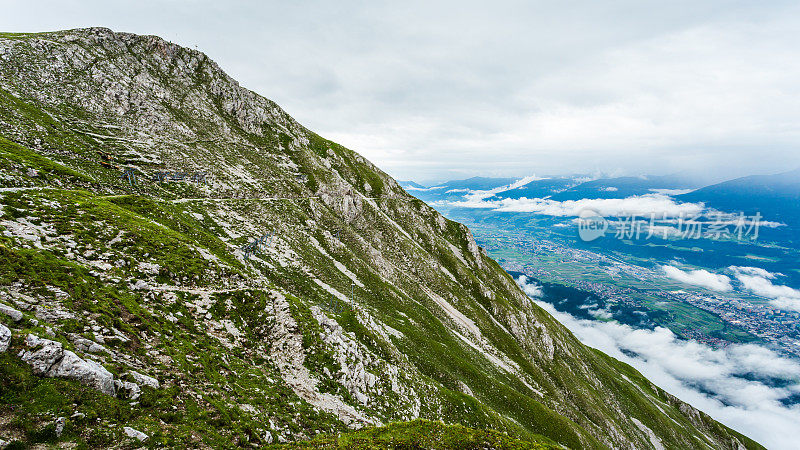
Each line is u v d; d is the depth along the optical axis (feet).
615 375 615.16
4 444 42.52
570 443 253.65
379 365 160.15
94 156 256.32
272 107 638.94
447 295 435.94
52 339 60.75
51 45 358.64
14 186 146.10
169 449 56.70
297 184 449.06
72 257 105.09
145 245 136.05
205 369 88.07
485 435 95.04
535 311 627.46
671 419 558.56
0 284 72.74
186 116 435.53
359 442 81.46
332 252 320.91
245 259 208.33
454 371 248.52
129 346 78.59
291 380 113.19
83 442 49.47
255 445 70.33
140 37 496.23
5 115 232.53
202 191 291.38
